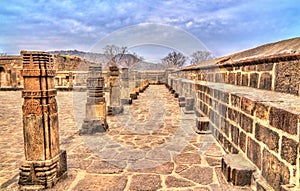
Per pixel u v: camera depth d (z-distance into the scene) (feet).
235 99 11.07
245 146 9.68
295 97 7.59
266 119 7.50
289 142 5.98
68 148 13.83
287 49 8.57
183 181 9.38
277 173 6.68
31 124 8.57
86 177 9.82
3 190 8.64
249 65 11.88
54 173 9.00
